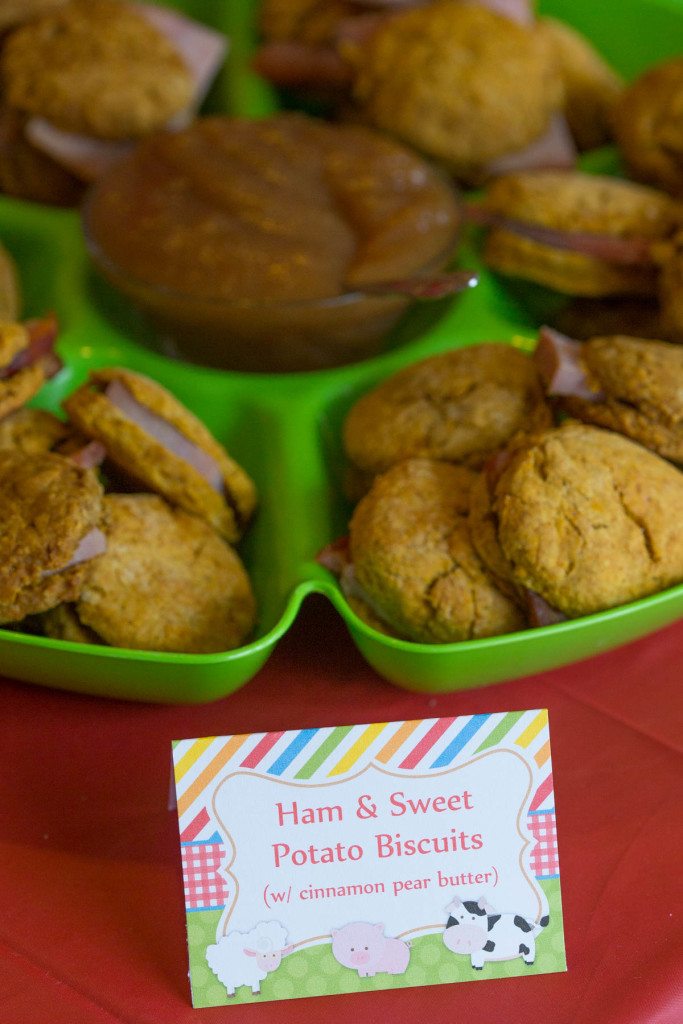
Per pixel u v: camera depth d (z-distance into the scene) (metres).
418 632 0.60
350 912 0.54
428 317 0.75
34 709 0.61
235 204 0.72
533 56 0.81
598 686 0.62
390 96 0.81
